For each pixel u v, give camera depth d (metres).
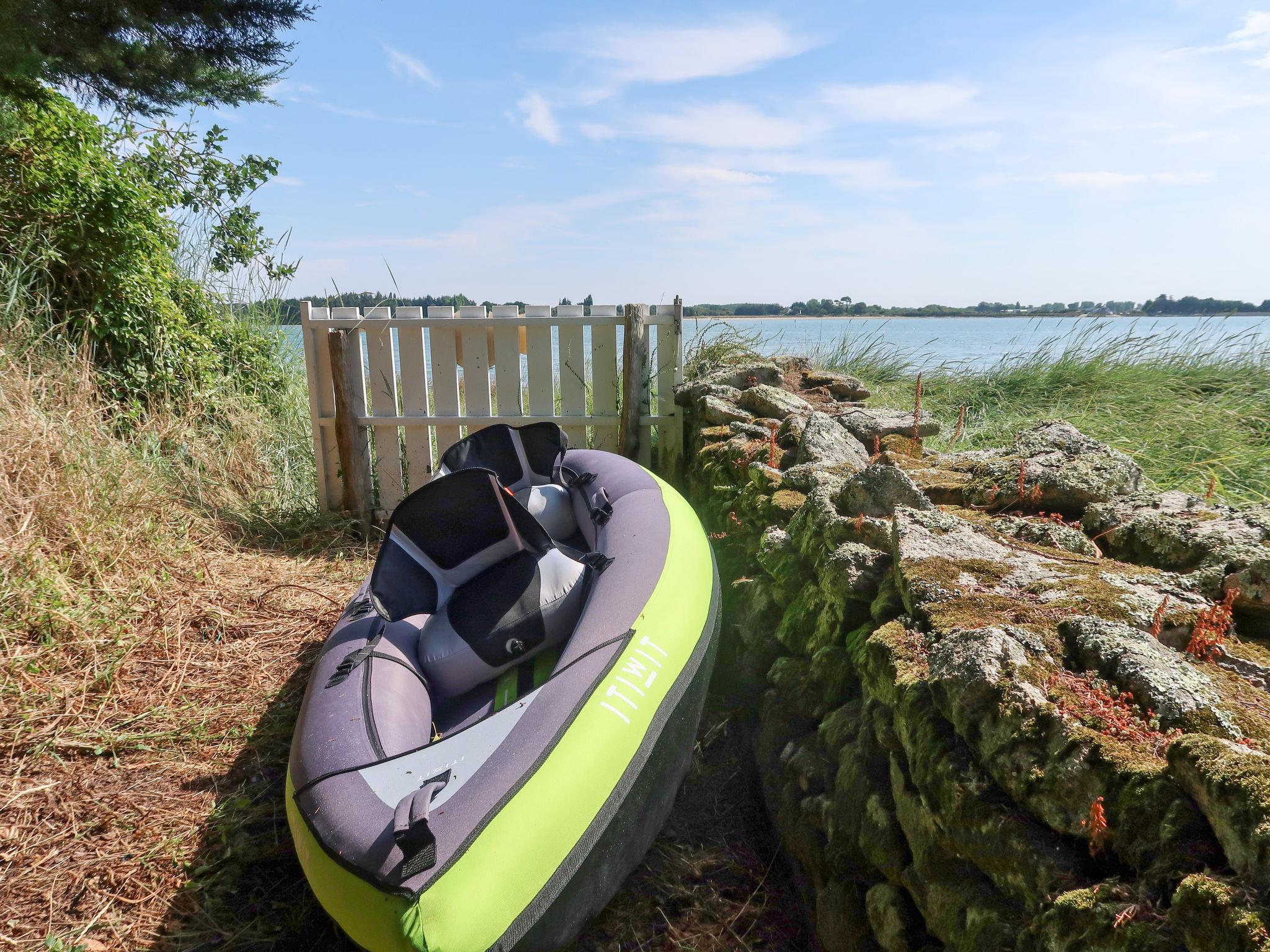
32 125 5.77
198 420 6.57
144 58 5.59
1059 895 1.32
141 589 4.24
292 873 2.64
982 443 5.55
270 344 7.79
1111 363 7.03
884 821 1.94
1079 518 2.83
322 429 6.08
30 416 4.63
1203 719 1.39
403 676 2.74
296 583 4.88
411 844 1.82
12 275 5.58
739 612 3.49
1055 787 1.43
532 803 1.96
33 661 3.52
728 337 8.41
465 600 3.07
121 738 3.21
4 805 2.84
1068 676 1.64
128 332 6.16
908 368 8.28
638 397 5.84
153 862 2.66
